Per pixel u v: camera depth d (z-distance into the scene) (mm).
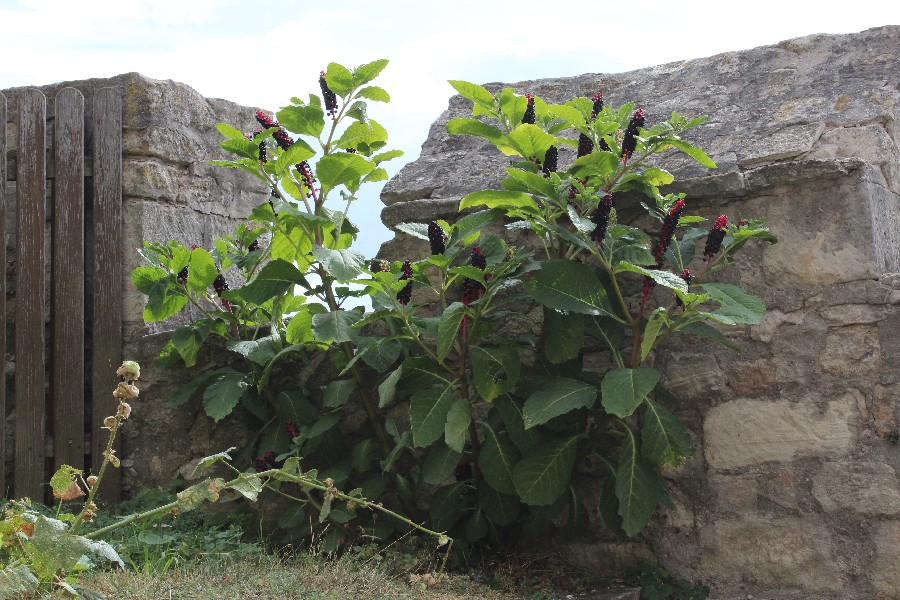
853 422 4270
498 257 4395
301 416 5148
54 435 5762
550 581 4512
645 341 4121
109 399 5754
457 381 4480
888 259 4551
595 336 4480
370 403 5008
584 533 4766
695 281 4508
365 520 4793
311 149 4949
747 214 4605
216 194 6637
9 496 5863
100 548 2988
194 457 5586
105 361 5785
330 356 5387
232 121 6812
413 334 4539
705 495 4539
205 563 4145
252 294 4848
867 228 4324
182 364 5648
